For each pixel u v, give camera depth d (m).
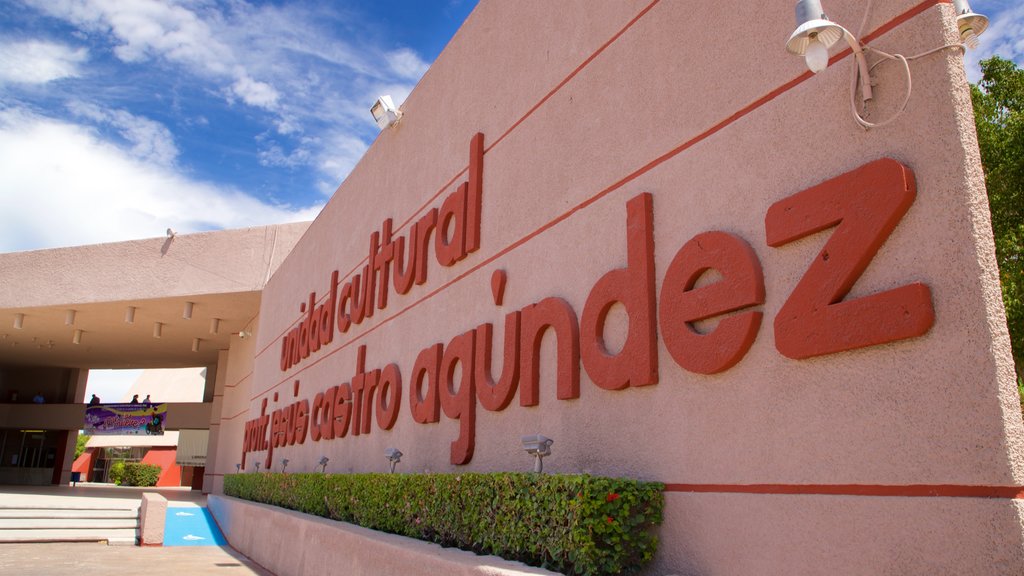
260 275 20.59
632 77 5.53
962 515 2.93
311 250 15.77
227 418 25.48
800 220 3.80
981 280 3.01
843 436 3.46
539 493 4.71
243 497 15.97
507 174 7.33
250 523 12.40
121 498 20.61
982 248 3.06
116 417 29.67
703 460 4.25
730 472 4.05
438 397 8.02
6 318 22.75
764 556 3.75
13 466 31.08
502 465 6.49
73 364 31.62
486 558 4.99
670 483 4.47
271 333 18.75
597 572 4.22
